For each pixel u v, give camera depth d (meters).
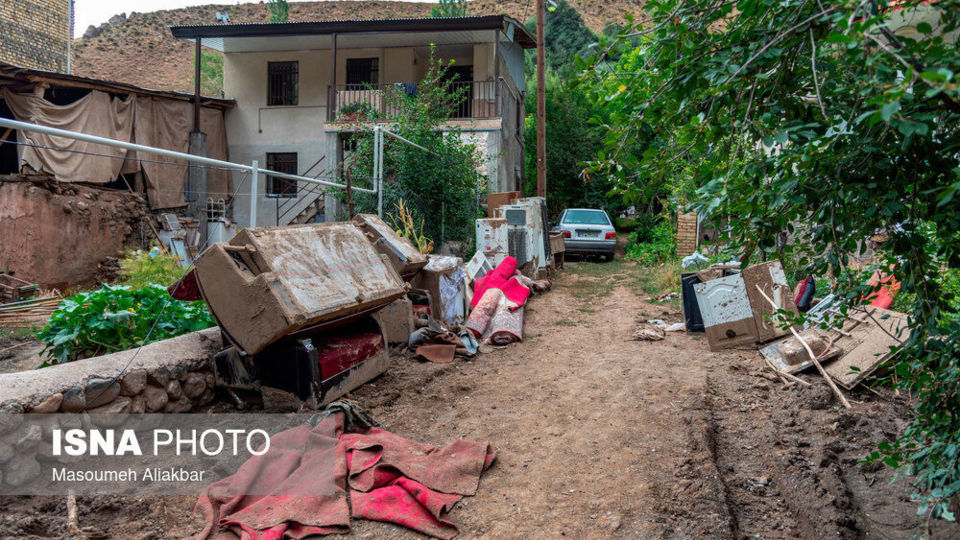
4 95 13.47
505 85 19.27
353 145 18.17
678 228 15.66
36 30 21.08
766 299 6.87
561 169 26.31
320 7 93.06
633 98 2.62
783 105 2.49
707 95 2.48
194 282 4.90
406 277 7.57
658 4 2.43
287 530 3.22
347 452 3.97
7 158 14.59
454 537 3.24
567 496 3.67
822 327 3.04
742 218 2.70
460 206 15.16
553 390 5.73
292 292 4.66
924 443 2.87
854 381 5.20
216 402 5.14
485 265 11.04
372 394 5.51
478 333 7.69
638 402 5.32
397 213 13.77
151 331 5.27
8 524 3.14
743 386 5.76
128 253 13.80
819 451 4.27
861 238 2.64
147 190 16.77
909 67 1.64
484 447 4.19
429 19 17.30
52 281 12.98
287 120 20.19
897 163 2.39
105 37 71.12
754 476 4.03
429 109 15.64
